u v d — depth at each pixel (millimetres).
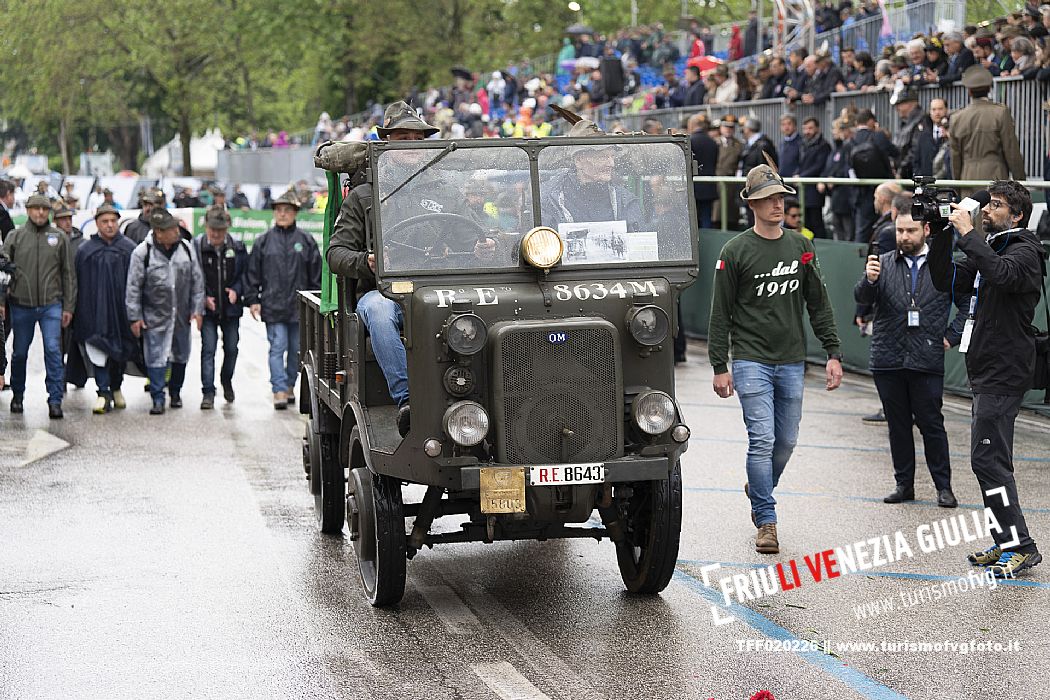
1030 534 18141
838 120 35938
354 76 117938
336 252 15445
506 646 13898
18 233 28984
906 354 19641
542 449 14000
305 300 20453
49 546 18047
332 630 14477
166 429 27438
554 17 111062
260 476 22672
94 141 182250
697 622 14641
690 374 33781
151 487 21766
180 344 29703
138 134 170375
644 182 15172
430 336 14062
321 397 18672
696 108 50469
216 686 12750
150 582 16359
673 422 14266
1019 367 16156
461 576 16703
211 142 141125
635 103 57312
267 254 30000
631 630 14391
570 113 18047
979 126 30391
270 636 14266
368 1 111875
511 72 82875
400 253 14555
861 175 33156
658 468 14125
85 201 76312
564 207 14984
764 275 17297
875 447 24500
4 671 13188
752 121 39812
